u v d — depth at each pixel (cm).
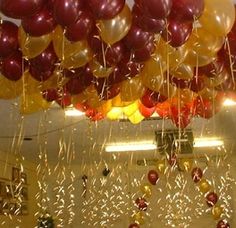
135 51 259
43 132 554
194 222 784
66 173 733
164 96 329
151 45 259
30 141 619
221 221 546
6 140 604
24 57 266
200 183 553
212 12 240
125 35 249
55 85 307
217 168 622
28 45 253
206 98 338
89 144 599
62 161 669
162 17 218
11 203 656
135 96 319
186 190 716
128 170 709
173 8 230
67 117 506
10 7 219
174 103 351
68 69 288
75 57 268
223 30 243
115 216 720
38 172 567
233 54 277
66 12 220
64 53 261
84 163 689
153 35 251
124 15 238
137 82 313
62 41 255
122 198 700
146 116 366
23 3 219
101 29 238
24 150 681
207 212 779
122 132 565
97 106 335
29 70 291
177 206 630
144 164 712
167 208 644
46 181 603
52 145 637
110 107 351
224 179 619
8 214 611
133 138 591
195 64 284
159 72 285
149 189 574
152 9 214
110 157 686
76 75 301
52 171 694
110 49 260
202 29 265
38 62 274
